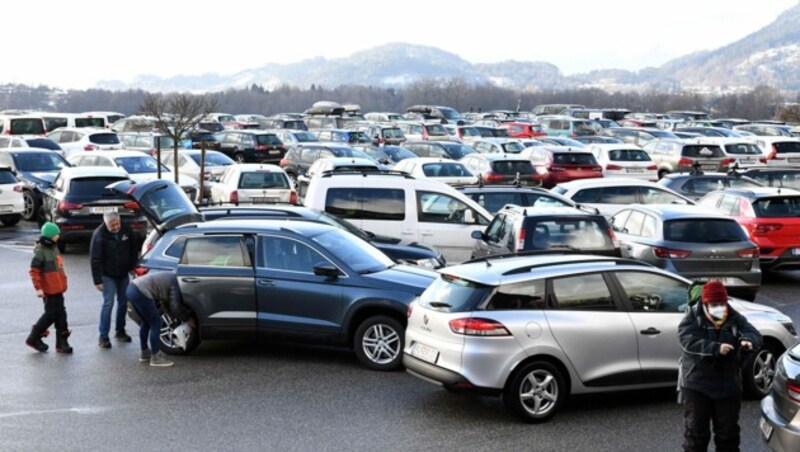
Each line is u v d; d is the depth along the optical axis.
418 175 25.05
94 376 9.98
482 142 35.25
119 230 11.39
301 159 31.39
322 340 10.44
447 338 8.38
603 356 8.55
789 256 15.84
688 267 13.17
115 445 7.80
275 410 8.80
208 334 10.70
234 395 9.29
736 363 6.78
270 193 21.98
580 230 12.74
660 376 8.76
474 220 15.55
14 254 18.75
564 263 8.84
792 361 6.50
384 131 42.69
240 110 166.00
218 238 10.83
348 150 31.02
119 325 11.66
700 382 6.80
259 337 10.64
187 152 29.08
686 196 22.11
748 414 8.70
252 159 36.34
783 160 32.41
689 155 31.39
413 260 13.44
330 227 11.31
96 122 43.44
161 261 10.90
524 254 9.65
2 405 8.91
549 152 28.75
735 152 32.38
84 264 17.48
